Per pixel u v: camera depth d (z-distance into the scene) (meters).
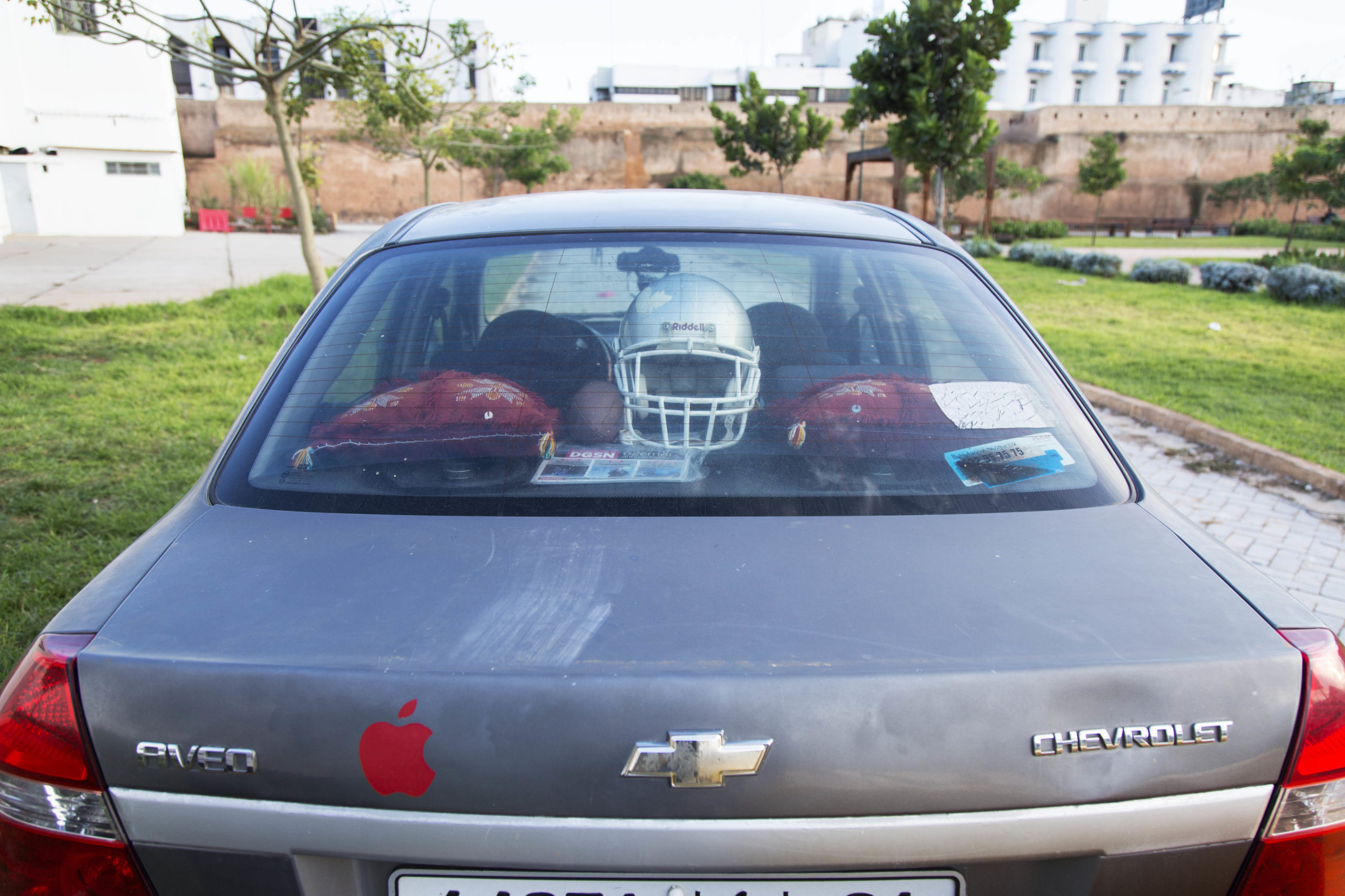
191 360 7.85
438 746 1.07
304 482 1.51
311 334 1.85
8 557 3.61
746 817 1.07
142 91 26.58
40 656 1.17
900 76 17.22
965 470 1.56
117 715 1.12
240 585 1.27
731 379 1.71
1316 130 24.00
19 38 24.91
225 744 1.09
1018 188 44.03
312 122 39.81
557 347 1.76
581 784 1.06
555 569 1.29
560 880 1.09
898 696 1.09
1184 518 1.56
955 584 1.28
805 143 32.50
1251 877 1.15
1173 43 68.12
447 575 1.28
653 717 1.07
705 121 44.75
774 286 1.92
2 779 1.15
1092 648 1.16
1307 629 1.23
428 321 1.83
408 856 1.08
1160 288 16.02
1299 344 10.14
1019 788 1.09
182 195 30.20
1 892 1.16
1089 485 1.57
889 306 1.91
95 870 1.12
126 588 1.29
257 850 1.10
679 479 1.49
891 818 1.08
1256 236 42.06
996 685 1.10
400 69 8.98
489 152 31.03
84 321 9.63
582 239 2.02
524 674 1.09
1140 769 1.11
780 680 1.08
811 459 1.55
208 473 1.60
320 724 1.08
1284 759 1.14
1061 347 9.61
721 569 1.29
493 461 1.52
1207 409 6.84
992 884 1.12
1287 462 5.43
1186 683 1.13
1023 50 66.81
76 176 26.23
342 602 1.23
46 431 5.43
